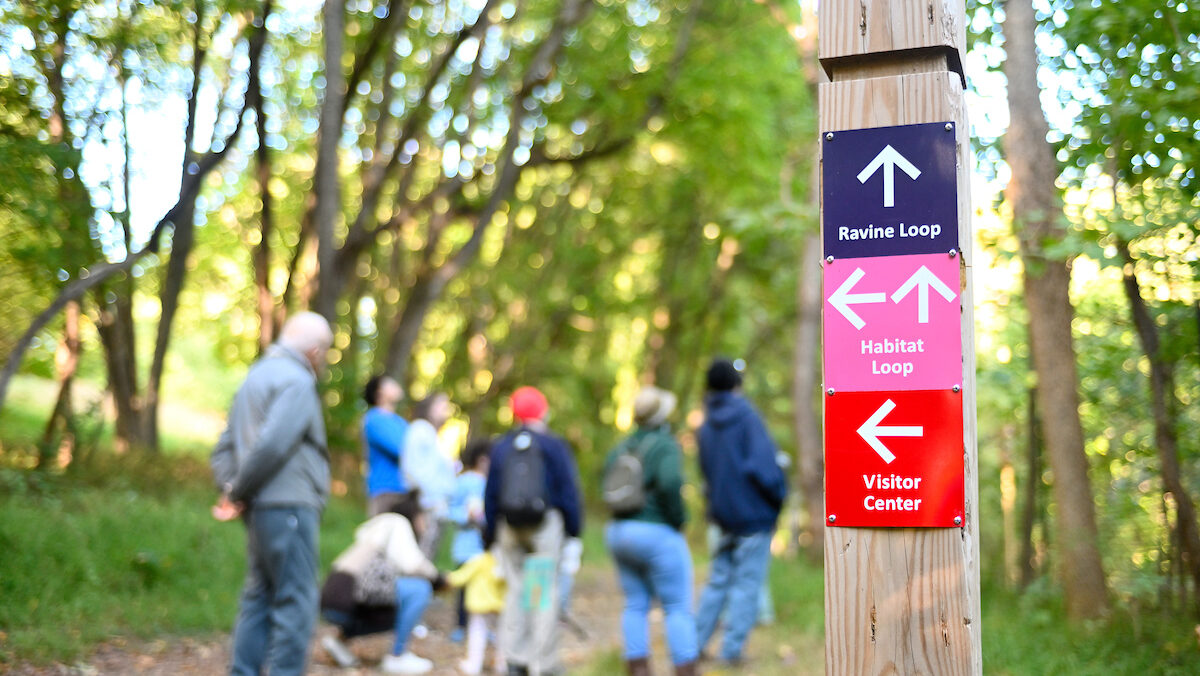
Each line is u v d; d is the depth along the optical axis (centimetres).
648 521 614
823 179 256
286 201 1866
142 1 960
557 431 2561
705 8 1559
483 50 1410
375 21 1341
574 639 883
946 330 245
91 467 1167
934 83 252
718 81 1503
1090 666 586
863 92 256
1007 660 618
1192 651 584
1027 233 712
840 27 261
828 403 250
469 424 2248
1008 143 727
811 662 709
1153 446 728
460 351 2298
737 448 706
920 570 242
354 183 1856
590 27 1507
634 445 626
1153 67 619
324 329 534
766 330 2508
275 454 495
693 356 2489
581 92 1488
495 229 2195
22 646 606
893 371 247
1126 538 769
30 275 960
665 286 2358
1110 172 665
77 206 945
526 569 652
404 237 1984
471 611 709
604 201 2064
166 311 1480
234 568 880
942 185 249
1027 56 720
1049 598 769
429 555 809
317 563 522
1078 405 722
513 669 648
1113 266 603
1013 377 876
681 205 2108
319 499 522
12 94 887
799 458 1426
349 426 1397
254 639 520
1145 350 653
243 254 2031
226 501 516
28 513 839
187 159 1053
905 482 244
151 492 1154
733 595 706
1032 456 868
